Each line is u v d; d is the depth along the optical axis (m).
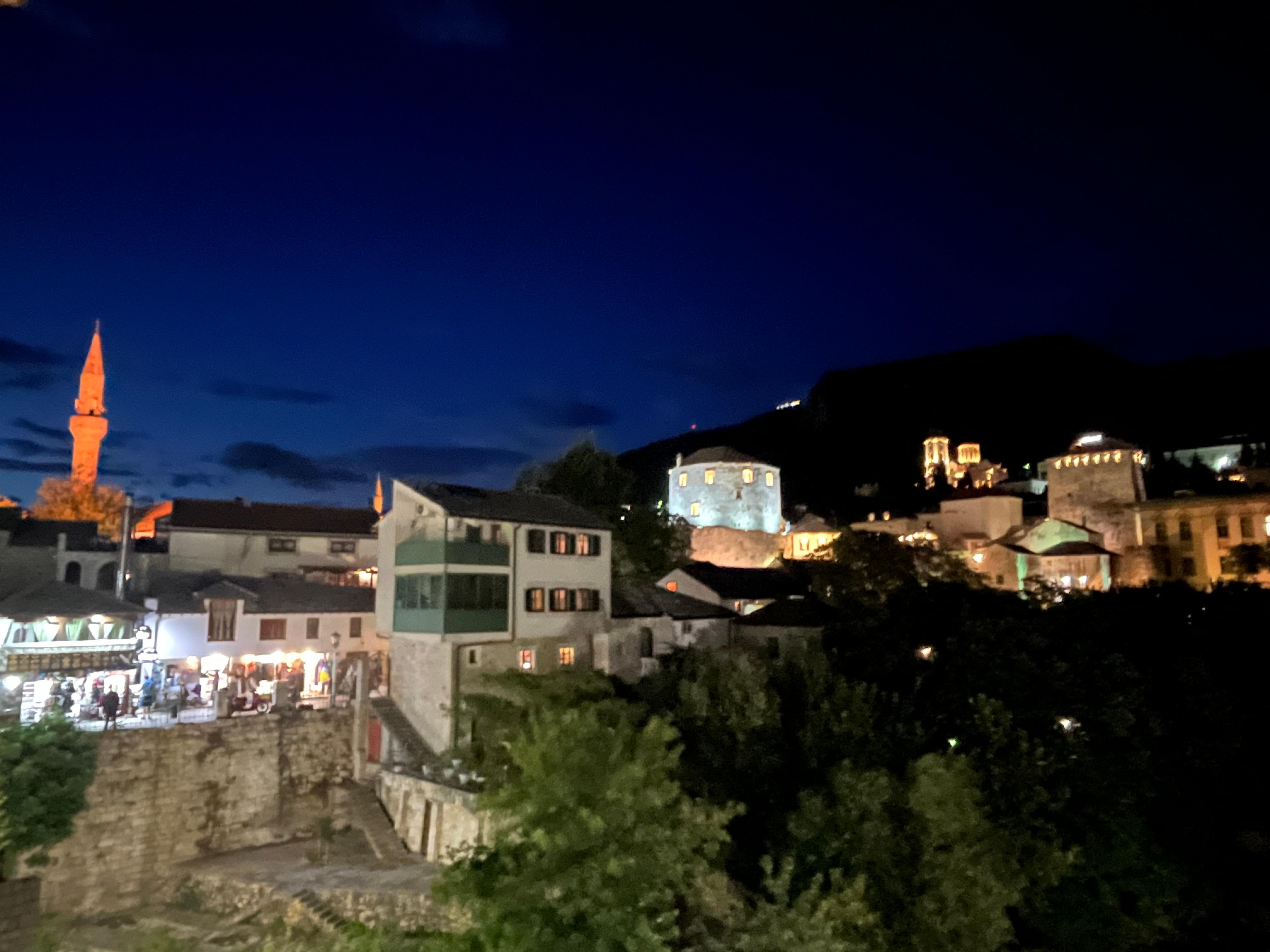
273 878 31.67
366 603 47.81
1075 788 36.06
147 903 31.62
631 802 20.06
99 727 33.00
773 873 27.39
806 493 155.62
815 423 194.25
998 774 34.03
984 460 139.50
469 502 40.81
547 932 18.20
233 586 44.62
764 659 46.78
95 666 35.84
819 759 33.00
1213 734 41.69
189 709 37.50
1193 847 37.38
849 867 26.64
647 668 46.53
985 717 35.88
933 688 43.34
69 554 48.22
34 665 34.38
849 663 47.38
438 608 38.56
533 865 19.33
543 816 20.06
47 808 27.52
